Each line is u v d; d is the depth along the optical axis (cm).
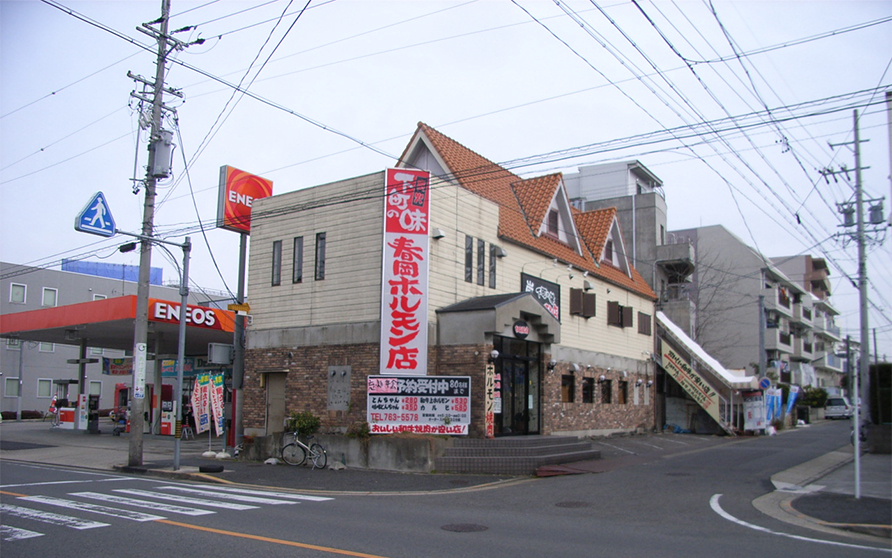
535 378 2247
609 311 2950
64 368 5288
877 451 2158
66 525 979
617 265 3209
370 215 1994
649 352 3325
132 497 1291
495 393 1998
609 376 2881
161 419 3028
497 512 1144
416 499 1323
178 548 827
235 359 2275
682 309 3894
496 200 2495
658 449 2348
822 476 1605
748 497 1312
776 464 1866
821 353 7088
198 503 1219
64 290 5181
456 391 1839
